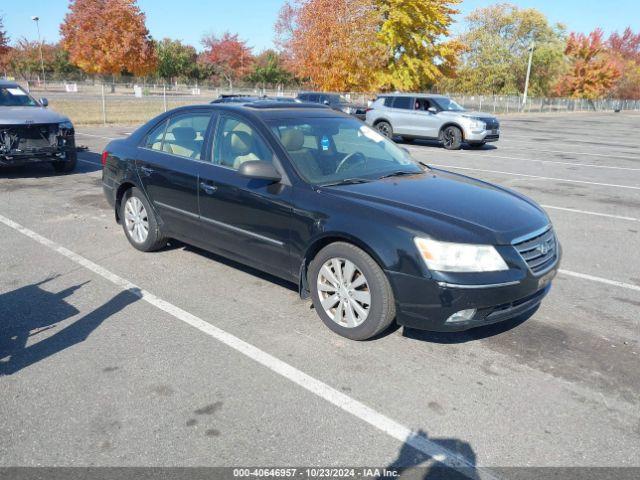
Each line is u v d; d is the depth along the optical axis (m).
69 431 2.88
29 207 7.68
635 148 18.19
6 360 3.58
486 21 54.75
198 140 4.98
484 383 3.40
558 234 6.85
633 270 5.57
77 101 33.62
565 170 12.38
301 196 4.04
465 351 3.79
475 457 2.75
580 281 5.23
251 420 3.00
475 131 16.33
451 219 3.62
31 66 64.50
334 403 3.16
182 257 5.62
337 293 3.92
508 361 3.67
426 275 3.42
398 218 3.59
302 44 29.92
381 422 3.00
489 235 3.50
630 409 3.16
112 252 5.76
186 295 4.67
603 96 64.12
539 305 4.63
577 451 2.80
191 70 69.19
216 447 2.78
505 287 3.46
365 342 3.89
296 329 4.07
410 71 36.22
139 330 4.02
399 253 3.49
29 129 9.40
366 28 29.42
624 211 8.20
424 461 2.71
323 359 3.65
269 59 69.25
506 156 15.07
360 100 31.00
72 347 3.76
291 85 66.94
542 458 2.75
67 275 5.10
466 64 53.88
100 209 7.62
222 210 4.62
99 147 14.00
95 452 2.73
